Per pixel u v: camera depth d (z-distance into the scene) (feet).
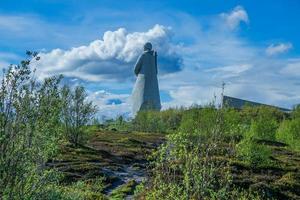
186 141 68.49
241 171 137.69
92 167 146.61
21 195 51.21
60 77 52.60
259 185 123.54
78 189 72.79
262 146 150.30
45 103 51.67
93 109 203.00
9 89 50.75
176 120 362.94
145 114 367.04
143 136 283.38
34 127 51.21
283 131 250.57
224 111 65.98
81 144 198.08
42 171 53.83
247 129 242.17
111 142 233.35
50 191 55.52
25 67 51.03
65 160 155.22
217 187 72.95
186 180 63.87
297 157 184.75
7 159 50.62
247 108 383.45
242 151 146.92
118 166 160.15
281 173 142.20
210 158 66.80
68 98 195.00
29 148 51.34
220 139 66.95
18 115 51.06
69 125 198.49
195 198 63.46
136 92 644.27
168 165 70.54
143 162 178.09
